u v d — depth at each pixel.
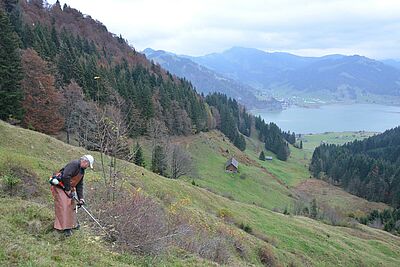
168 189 31.81
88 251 10.03
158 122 78.94
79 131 46.75
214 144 105.12
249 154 137.50
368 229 62.66
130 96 77.38
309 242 38.78
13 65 45.25
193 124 104.44
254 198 74.56
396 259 45.25
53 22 125.75
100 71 75.31
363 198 113.19
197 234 19.30
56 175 10.30
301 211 71.69
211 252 16.64
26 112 50.34
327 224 60.47
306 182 119.94
